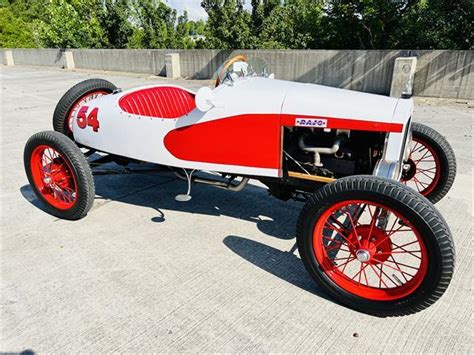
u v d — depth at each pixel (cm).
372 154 272
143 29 2233
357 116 252
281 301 247
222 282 266
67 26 2166
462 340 216
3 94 1095
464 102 880
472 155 512
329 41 1398
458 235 320
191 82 1316
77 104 395
